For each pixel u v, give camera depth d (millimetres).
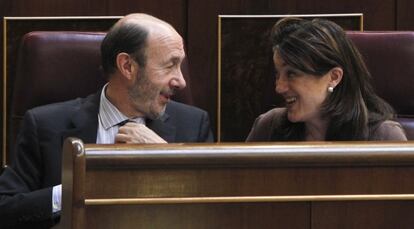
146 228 3660
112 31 5938
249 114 8320
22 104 6398
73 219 3477
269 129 5930
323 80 5402
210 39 8453
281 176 3725
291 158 3691
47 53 6402
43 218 5660
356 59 5504
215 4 8414
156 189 3641
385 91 6648
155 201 3633
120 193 3609
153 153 3609
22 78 6414
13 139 6438
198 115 6402
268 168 3715
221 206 3705
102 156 3559
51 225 5727
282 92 5465
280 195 3727
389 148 3750
